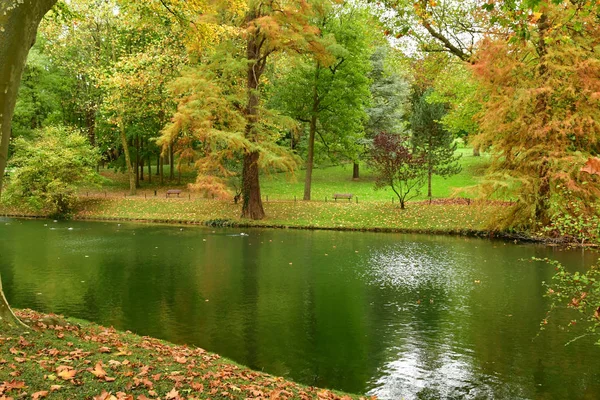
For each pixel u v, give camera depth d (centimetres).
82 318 1155
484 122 2258
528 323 1160
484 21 2320
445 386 828
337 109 3456
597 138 2114
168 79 3253
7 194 3369
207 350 973
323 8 2866
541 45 2183
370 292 1443
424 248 2225
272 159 2736
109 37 3625
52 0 655
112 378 570
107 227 2909
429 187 3600
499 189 2338
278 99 3747
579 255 2023
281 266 1812
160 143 2784
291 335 1072
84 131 4344
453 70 2880
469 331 1103
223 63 2794
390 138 3166
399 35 1109
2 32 597
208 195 3638
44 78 3959
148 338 927
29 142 3534
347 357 949
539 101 2189
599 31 2062
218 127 2936
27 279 1559
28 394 503
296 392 689
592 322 1159
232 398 575
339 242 2395
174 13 1423
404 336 1072
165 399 543
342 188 4206
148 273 1673
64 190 3328
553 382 844
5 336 676
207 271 1712
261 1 2712
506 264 1856
